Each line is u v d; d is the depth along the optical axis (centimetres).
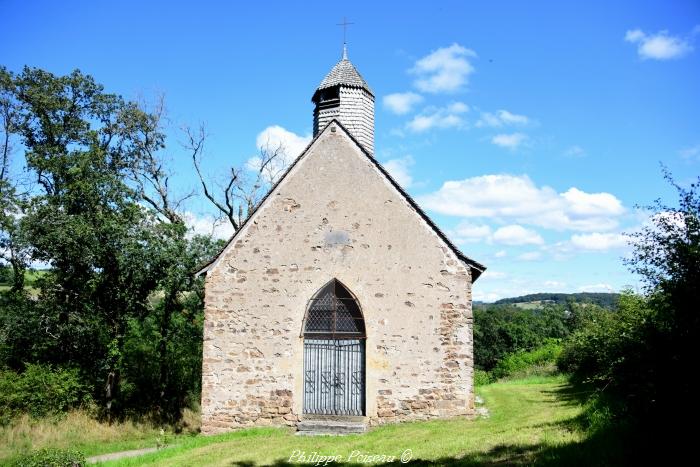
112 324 2227
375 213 1580
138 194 2273
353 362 1532
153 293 2295
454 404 1477
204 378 1566
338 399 1520
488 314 6550
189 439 1566
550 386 2467
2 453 1587
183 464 1145
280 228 1609
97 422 2027
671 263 807
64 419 1973
